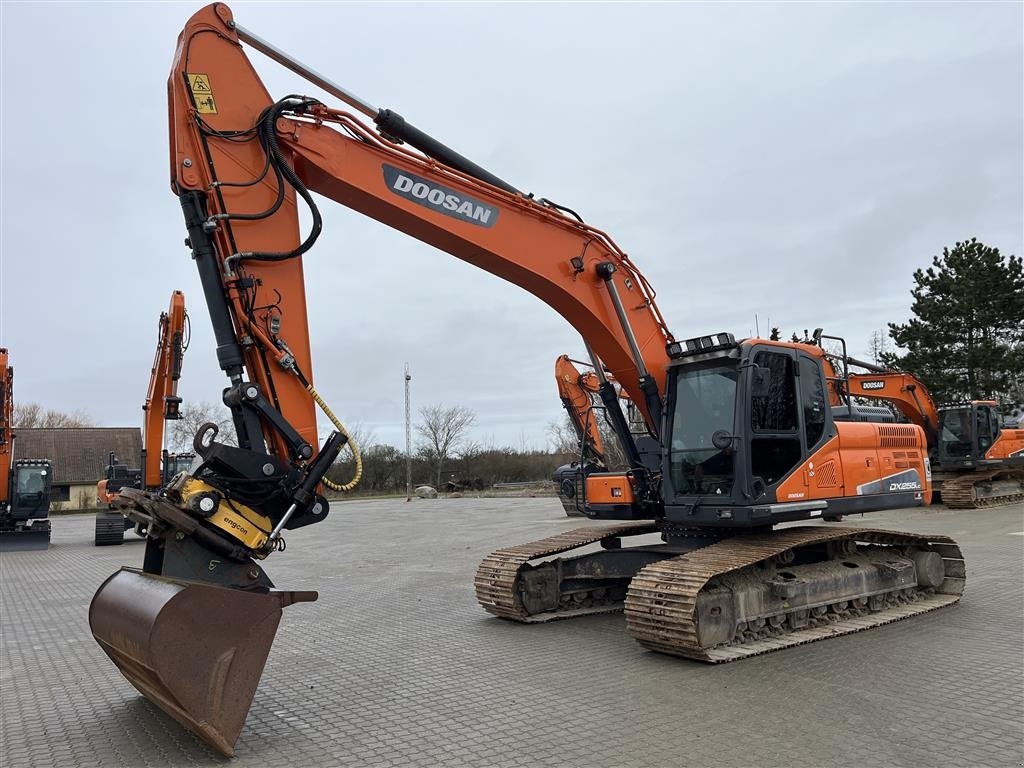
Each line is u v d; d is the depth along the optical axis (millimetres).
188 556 5469
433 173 7266
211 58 6285
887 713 5484
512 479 60062
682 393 8414
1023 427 24953
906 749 4805
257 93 6430
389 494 55406
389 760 4863
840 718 5410
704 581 6855
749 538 8312
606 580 10078
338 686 6598
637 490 9094
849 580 8461
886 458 9383
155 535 5605
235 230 6125
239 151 6258
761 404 7949
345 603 10742
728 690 6145
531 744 5070
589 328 8516
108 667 7547
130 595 5363
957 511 20594
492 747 5035
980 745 4852
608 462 18562
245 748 5145
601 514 9469
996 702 5684
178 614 4824
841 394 10773
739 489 7664
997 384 32750
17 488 20516
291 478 5820
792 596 7781
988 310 32531
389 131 7102
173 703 4969
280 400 6090
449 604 10500
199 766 4852
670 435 8391
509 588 8930
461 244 7516
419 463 59250
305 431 6156
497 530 21328
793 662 6953
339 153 6723
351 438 6105
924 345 33625
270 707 6051
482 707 5898
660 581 7207
